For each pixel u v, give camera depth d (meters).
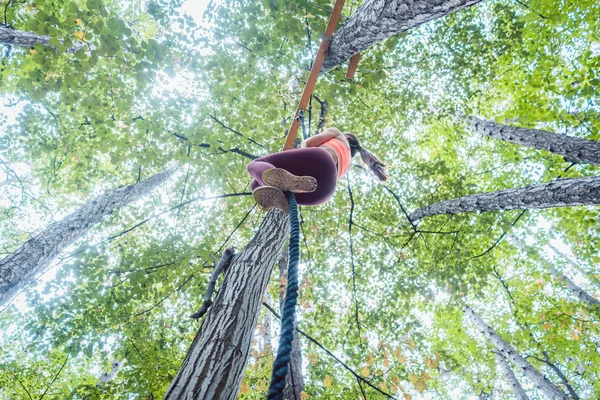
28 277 4.49
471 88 8.62
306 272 6.90
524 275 10.24
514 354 8.82
